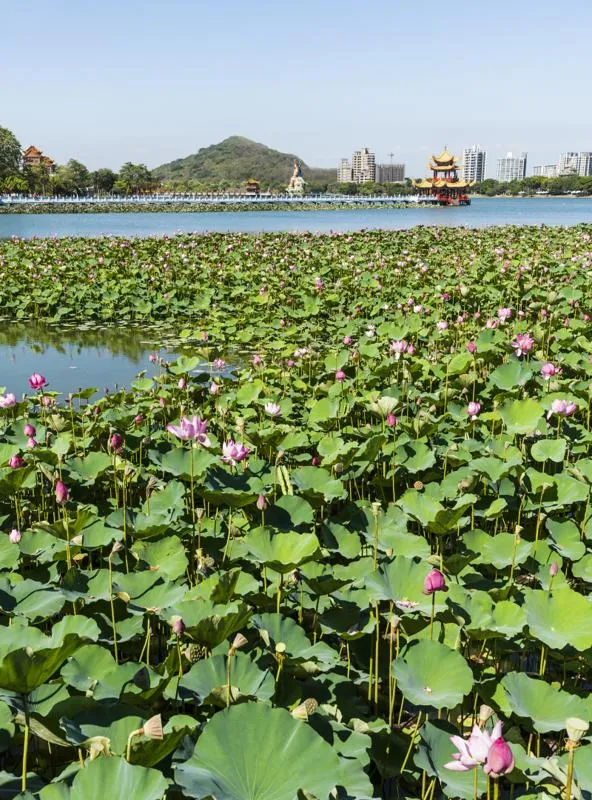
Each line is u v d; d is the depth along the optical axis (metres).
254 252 21.58
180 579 3.92
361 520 4.32
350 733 2.62
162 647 3.69
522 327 9.70
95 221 65.06
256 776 2.12
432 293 13.84
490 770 2.00
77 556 3.86
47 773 2.69
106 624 3.35
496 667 3.44
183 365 7.59
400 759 2.78
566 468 4.91
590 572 3.89
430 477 5.21
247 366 10.21
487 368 8.60
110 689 2.70
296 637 3.15
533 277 15.37
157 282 15.84
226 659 2.82
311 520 4.11
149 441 5.73
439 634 3.18
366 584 3.30
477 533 4.25
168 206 104.75
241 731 2.20
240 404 6.78
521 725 3.01
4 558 3.79
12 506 5.02
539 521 4.28
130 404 7.23
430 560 3.54
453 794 2.46
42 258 20.38
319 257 20.14
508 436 5.73
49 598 3.32
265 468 4.91
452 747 2.67
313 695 3.00
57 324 14.00
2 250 22.34
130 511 4.39
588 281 14.09
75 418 6.97
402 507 4.30
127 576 3.56
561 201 175.50
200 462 4.70
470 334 10.27
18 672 2.19
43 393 6.64
